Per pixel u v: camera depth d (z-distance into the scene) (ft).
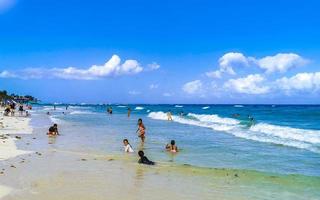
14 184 42.52
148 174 50.11
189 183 45.03
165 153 70.90
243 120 179.11
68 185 42.70
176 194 39.83
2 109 279.69
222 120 183.73
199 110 390.21
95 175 48.75
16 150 68.59
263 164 59.72
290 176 49.67
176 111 364.79
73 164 56.34
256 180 47.11
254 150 75.56
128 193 39.83
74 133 108.99
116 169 53.21
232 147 80.12
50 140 88.48
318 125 149.79
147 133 114.01
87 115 248.32
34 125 135.85
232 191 41.47
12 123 137.59
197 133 114.01
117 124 153.17
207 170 53.36
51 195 38.27
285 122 170.09
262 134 109.81
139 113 305.73
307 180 47.16
